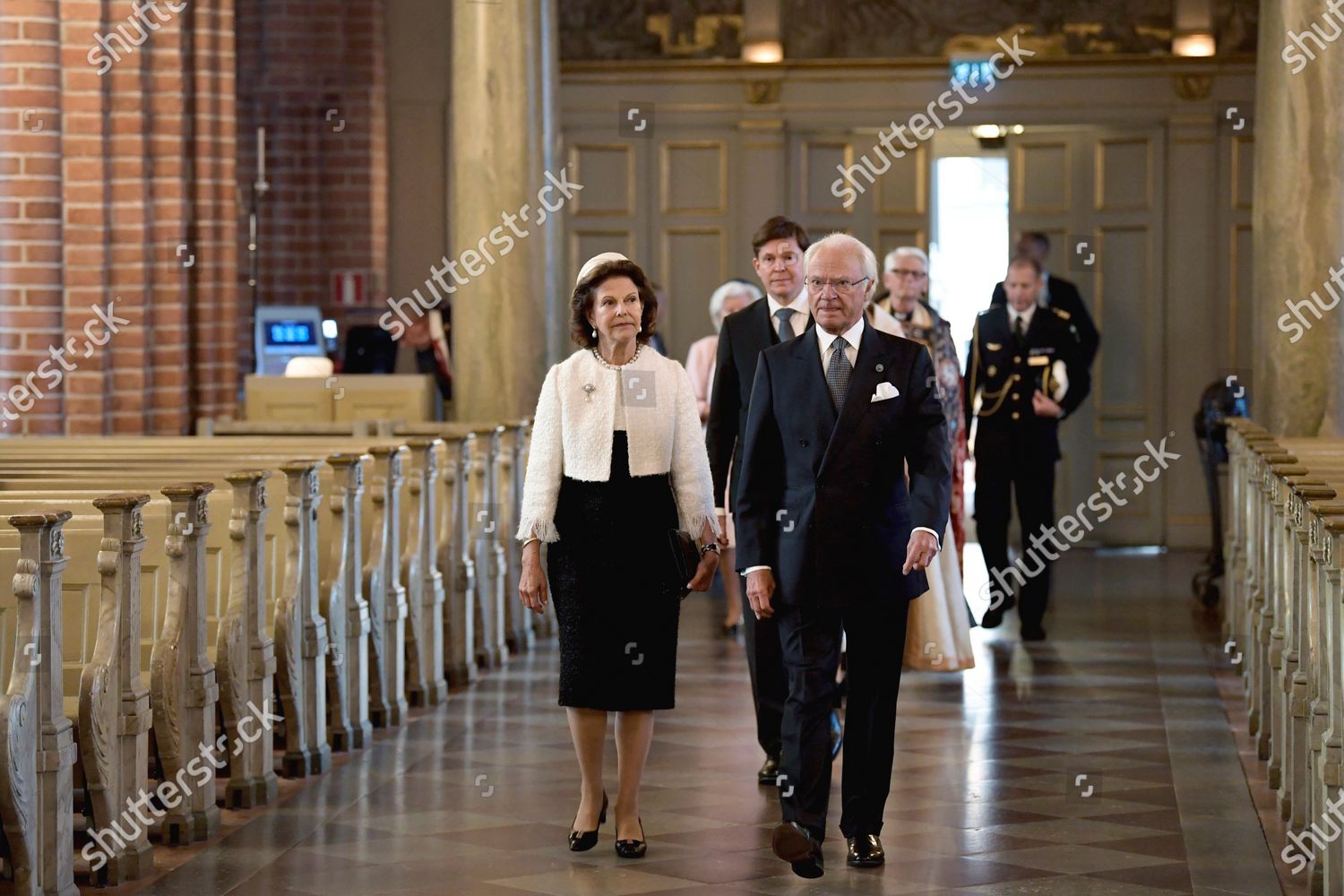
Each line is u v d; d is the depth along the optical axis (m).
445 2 17.41
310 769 7.87
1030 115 16.03
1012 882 6.18
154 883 6.18
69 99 12.12
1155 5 16.02
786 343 6.24
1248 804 7.40
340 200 19.36
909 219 16.30
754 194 16.33
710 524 6.42
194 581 6.80
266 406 12.51
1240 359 16.03
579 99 16.48
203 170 13.09
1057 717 9.26
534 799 7.41
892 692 6.24
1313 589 6.35
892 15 16.27
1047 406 11.72
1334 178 10.81
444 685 9.63
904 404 6.12
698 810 7.24
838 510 6.01
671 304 16.53
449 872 6.30
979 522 11.98
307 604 7.93
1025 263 11.82
